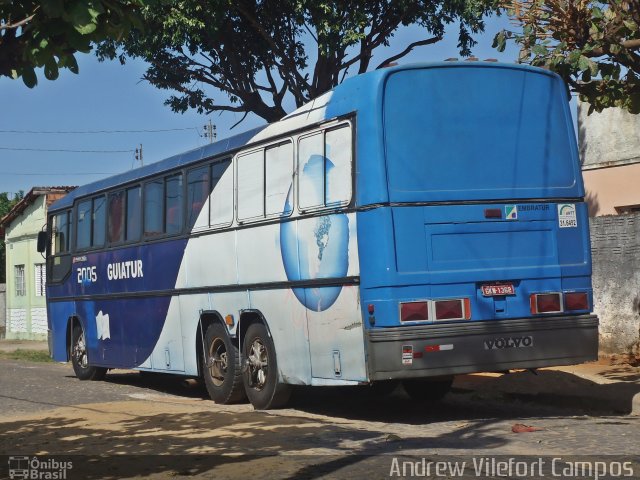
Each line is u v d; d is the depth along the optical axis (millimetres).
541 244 9430
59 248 17312
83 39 5371
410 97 9141
